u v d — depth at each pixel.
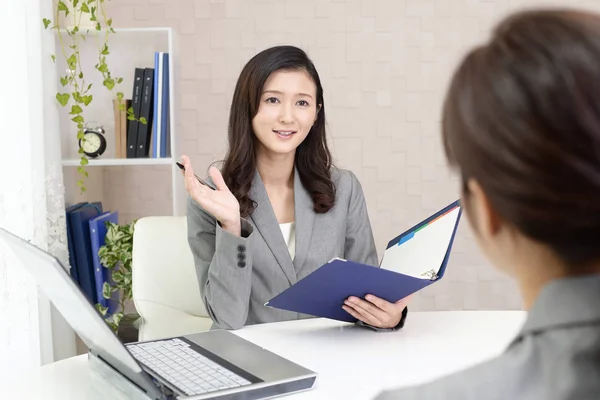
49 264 0.96
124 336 2.38
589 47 0.43
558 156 0.43
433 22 3.38
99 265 2.62
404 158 3.45
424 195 3.46
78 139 2.79
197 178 1.59
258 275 1.85
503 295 3.49
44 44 2.43
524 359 0.47
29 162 2.21
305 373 1.15
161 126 2.79
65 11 2.69
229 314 1.60
